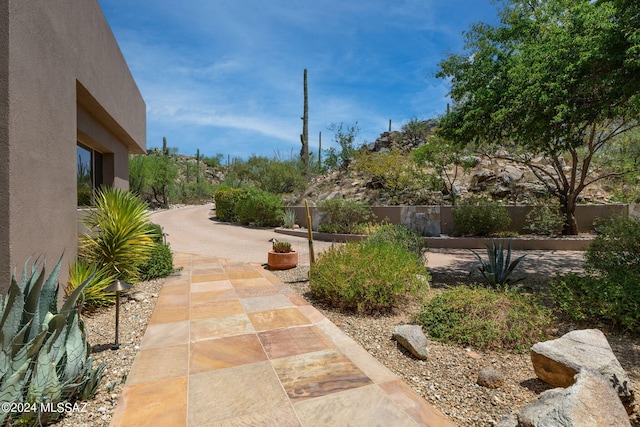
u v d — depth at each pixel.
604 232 5.14
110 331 3.71
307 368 2.81
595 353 2.42
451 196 15.22
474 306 3.65
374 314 4.21
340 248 5.36
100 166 7.83
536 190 14.14
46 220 3.75
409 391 2.47
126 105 7.82
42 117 3.66
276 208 16.25
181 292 5.18
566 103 5.12
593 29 4.99
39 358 2.13
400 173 16.55
